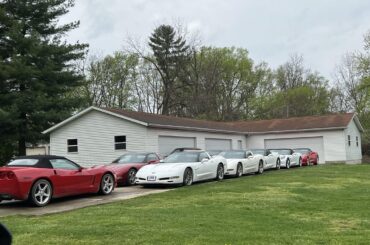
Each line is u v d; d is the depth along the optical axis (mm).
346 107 65188
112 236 7586
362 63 52719
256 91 65125
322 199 12328
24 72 30797
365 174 20891
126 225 8570
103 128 29203
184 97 55188
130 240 7234
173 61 56875
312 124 39969
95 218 9539
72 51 34938
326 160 38969
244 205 11219
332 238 7273
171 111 56062
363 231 7926
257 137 41531
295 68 68875
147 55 58688
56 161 13641
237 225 8492
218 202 11781
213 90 56219
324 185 16031
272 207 10867
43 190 12836
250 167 22453
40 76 32594
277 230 8008
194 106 54250
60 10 34688
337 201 11922
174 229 8086
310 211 10266
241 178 20000
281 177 19469
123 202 12430
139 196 13836
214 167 19016
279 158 27125
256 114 63156
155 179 16750
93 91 59375
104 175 15188
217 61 57781
